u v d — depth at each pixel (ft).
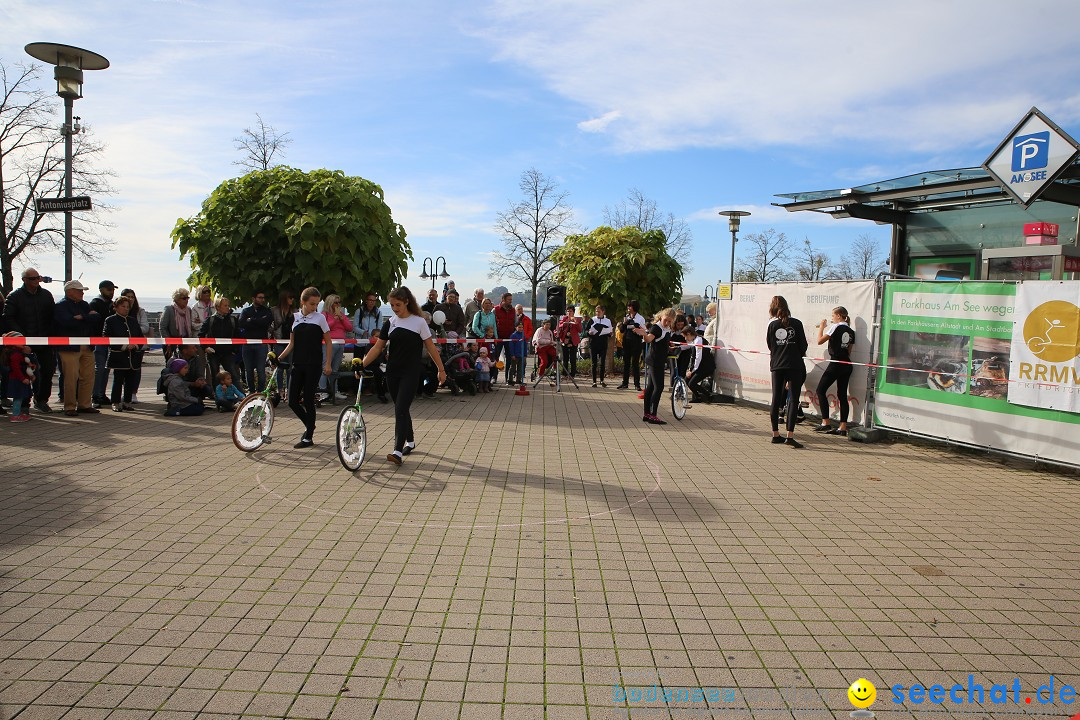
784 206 41.98
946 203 39.88
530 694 10.24
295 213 39.37
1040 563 15.88
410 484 21.30
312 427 26.12
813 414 33.81
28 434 27.27
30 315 30.58
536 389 47.24
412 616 12.59
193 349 35.32
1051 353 23.88
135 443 26.11
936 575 15.07
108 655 11.03
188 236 40.14
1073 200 33.04
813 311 33.94
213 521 17.46
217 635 11.75
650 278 60.75
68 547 15.52
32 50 36.88
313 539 16.38
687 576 14.73
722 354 41.04
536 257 95.09
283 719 9.52
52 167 81.66
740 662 11.28
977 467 25.14
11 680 10.25
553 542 16.56
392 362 23.91
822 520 18.72
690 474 23.41
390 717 9.61
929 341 27.84
